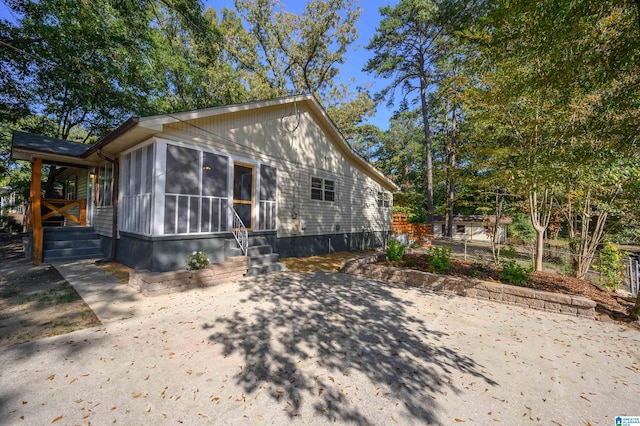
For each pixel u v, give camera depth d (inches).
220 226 277.1
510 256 321.4
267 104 326.6
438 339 141.6
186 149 252.5
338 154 470.0
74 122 580.4
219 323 154.0
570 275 309.9
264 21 685.9
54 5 334.3
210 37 528.7
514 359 124.0
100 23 364.8
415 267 286.2
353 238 505.7
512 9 168.1
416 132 1112.8
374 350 128.0
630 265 281.4
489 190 394.9
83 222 390.3
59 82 424.2
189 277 216.5
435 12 661.9
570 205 307.1
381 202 594.6
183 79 666.8
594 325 165.3
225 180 284.4
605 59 158.4
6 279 234.7
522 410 91.0
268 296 204.4
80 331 140.6
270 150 343.6
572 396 99.2
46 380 100.0
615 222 308.2
